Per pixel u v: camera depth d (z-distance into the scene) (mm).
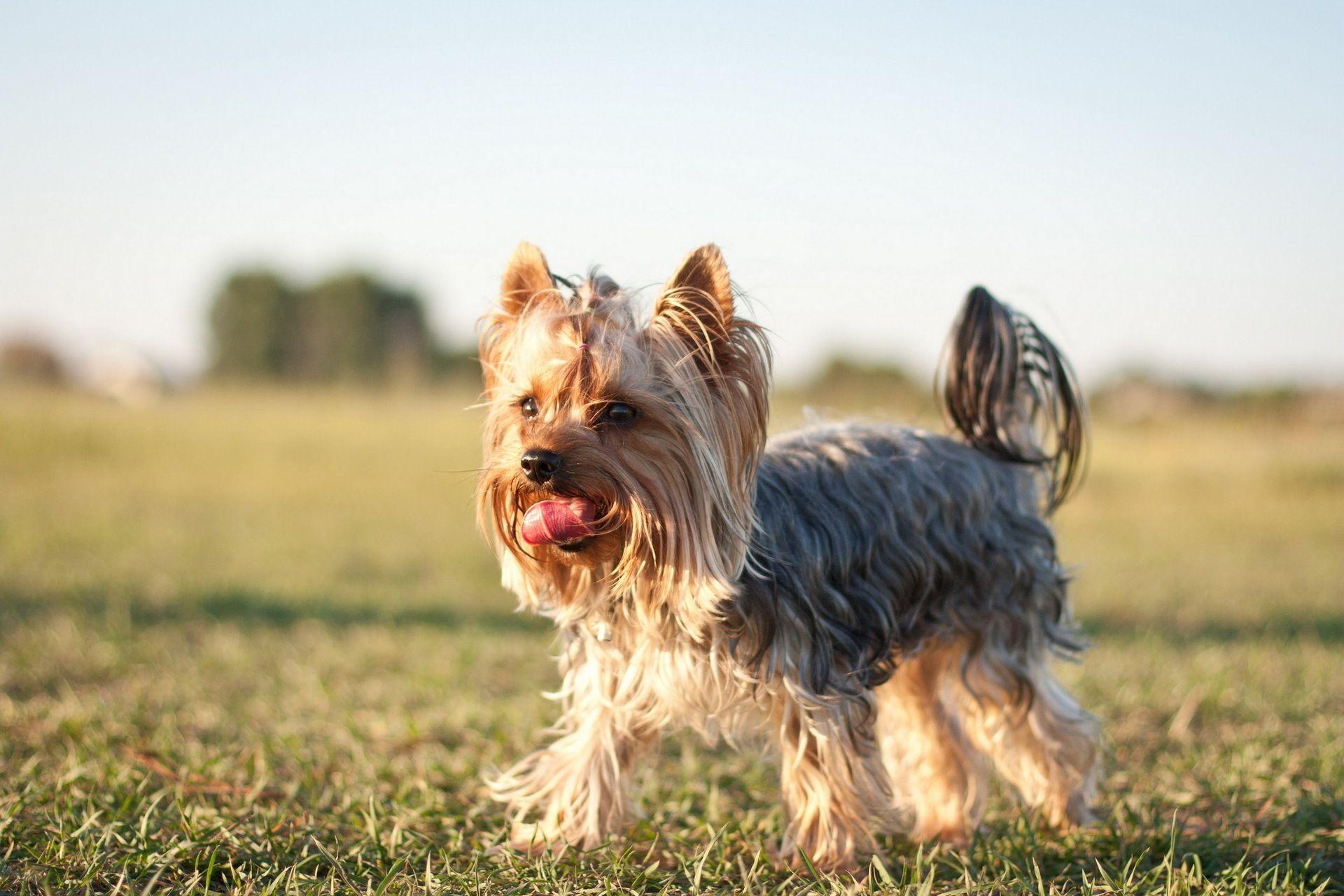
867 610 3621
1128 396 23531
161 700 5309
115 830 3404
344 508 13703
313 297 37844
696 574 3316
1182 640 7574
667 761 4645
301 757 4383
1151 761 4781
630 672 3559
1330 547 12523
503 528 3510
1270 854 3596
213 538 11070
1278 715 5301
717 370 3363
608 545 3375
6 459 15414
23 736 4590
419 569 9914
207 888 3053
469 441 18562
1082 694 5762
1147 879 3346
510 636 7258
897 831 3793
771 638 3406
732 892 3236
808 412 4457
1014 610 4023
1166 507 15695
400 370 32625
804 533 3551
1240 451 18547
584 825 3611
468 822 3799
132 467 15656
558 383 3314
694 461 3316
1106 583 9859
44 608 7508
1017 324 4359
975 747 4168
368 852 3447
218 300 37938
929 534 3791
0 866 3143
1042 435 4480
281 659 6348
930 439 4062
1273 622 8266
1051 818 4098
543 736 4836
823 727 3475
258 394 22891
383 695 5566
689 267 3355
